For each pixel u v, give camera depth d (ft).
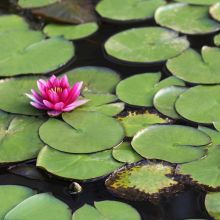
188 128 12.71
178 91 14.06
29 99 14.11
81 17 17.99
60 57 15.94
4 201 11.12
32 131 12.99
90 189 11.39
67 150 12.25
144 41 16.47
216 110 13.34
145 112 13.51
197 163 11.73
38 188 11.53
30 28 17.67
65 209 10.83
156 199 11.03
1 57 16.06
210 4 18.28
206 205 10.77
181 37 16.47
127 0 18.86
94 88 14.51
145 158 11.96
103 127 12.89
